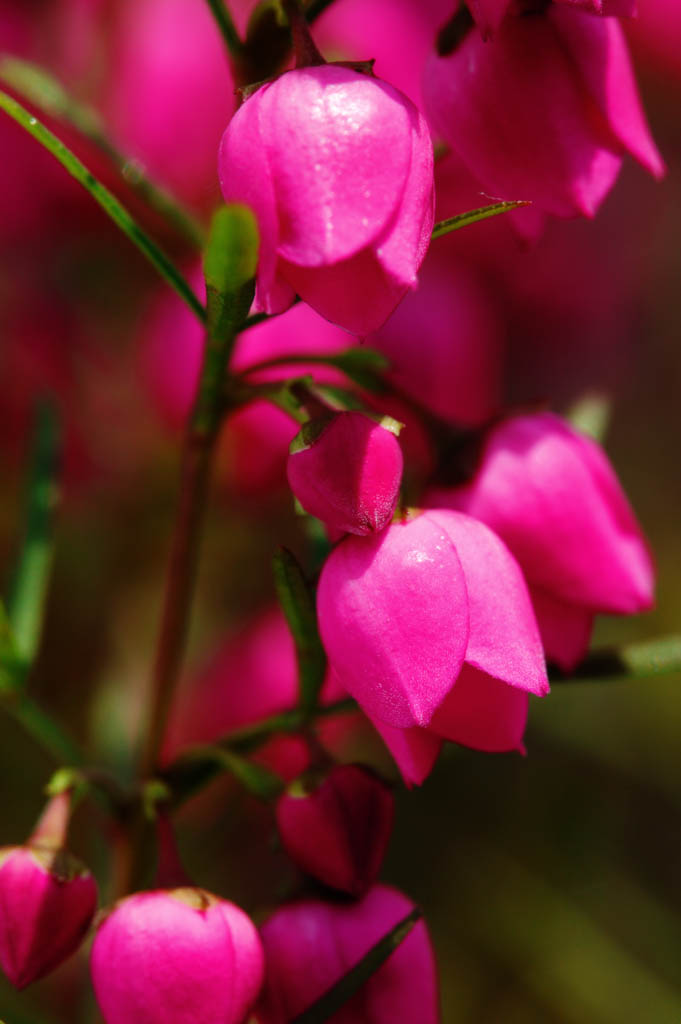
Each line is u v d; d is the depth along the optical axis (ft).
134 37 0.54
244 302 0.39
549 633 0.42
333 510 0.39
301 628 0.41
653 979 0.55
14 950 0.40
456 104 0.41
